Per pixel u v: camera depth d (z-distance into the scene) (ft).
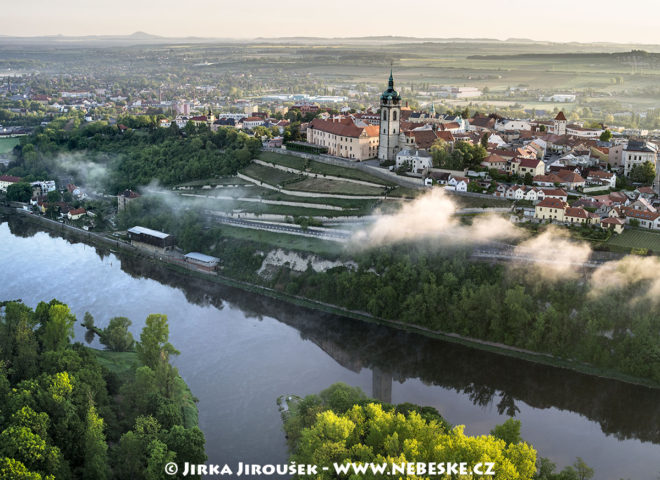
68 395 539.29
